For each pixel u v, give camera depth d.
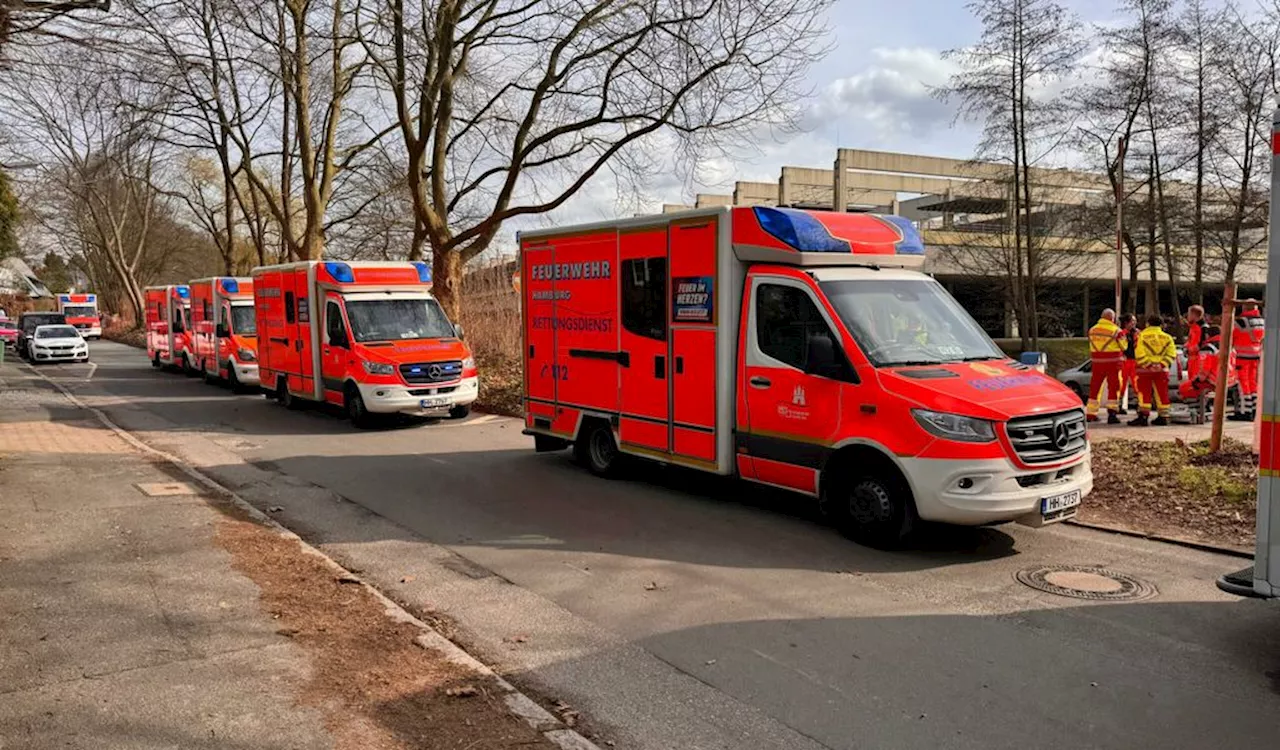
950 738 4.08
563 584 6.44
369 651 4.93
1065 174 30.52
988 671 4.82
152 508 8.23
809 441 7.67
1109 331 14.64
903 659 5.00
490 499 9.32
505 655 5.11
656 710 4.39
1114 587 6.23
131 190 50.25
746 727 4.20
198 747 3.78
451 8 18.45
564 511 8.73
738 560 6.99
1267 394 4.55
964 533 7.70
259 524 7.89
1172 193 27.22
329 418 16.53
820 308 7.62
